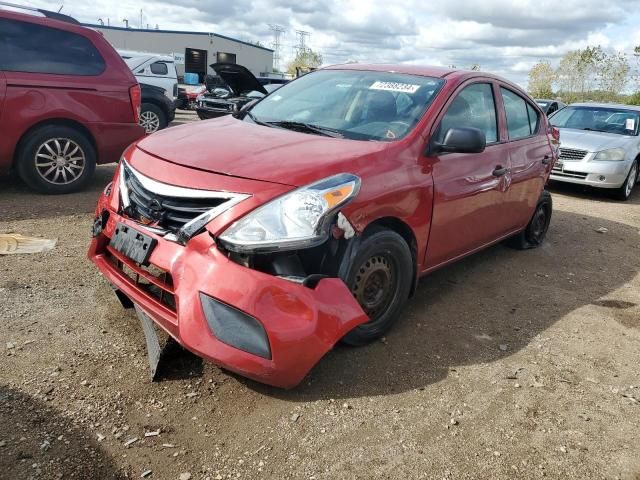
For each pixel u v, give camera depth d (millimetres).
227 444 2447
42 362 2873
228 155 2945
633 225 7500
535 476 2449
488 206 4312
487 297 4402
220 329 2510
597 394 3146
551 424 2828
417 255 3547
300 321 2541
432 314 3967
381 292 3311
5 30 5691
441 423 2738
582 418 2904
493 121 4480
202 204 2738
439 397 2947
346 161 2998
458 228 3955
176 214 2807
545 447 2648
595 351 3660
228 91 16359
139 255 2816
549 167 5477
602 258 5820
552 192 9523
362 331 3277
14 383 2682
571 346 3699
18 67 5727
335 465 2387
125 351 3047
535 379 3232
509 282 4793
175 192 2783
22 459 2215
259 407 2705
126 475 2215
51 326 3230
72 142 6160
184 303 2582
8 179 6785
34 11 6098
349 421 2674
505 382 3162
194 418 2586
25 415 2469
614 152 8945
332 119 3812
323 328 2586
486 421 2793
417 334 3629
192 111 23750
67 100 6020
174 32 46656
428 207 3502
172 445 2404
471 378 3166
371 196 3006
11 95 5660
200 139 3256
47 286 3738
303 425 2611
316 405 2766
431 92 3846
